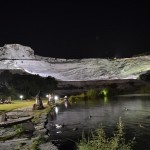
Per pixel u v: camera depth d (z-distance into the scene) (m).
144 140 18.16
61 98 54.69
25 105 40.47
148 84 71.31
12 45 144.75
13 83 59.72
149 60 114.19
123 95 59.66
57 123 25.36
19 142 17.14
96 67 117.94
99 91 59.50
